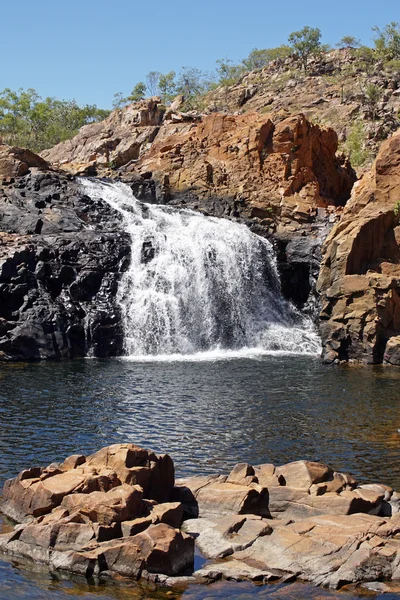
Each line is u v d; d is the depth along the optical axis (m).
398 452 21.73
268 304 48.16
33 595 12.93
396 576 13.53
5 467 19.91
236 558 14.20
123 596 13.00
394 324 39.50
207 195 55.94
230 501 16.03
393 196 42.31
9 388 29.97
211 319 45.19
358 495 16.11
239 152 57.44
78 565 13.68
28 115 112.38
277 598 12.96
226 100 117.44
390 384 32.12
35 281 40.75
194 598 12.95
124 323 41.72
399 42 119.88
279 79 120.25
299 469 16.98
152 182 57.16
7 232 45.28
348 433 23.77
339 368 36.62
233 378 33.06
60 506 15.07
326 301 40.44
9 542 14.45
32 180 50.41
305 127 58.34
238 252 47.69
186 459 20.97
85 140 87.38
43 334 38.50
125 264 44.19
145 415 25.80
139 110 85.50
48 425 24.27
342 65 120.00
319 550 14.11
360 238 40.47
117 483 15.69
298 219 53.38
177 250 45.78
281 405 27.62
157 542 13.73
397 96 103.00
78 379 32.16
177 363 37.41
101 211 49.09
